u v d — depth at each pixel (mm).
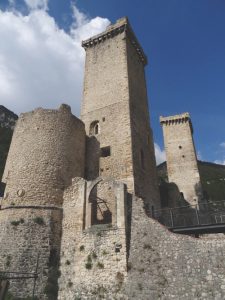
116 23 29094
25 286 14180
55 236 16391
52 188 17734
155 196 23250
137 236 15188
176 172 39312
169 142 41969
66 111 21062
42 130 19469
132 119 23312
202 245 13445
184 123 42656
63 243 16391
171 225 18141
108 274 14500
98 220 17969
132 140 21922
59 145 19422
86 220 16609
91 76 27625
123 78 25344
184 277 13000
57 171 18453
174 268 13422
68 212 17281
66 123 20625
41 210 16703
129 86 25000
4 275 14180
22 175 17875
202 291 12336
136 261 14414
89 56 29203
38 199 17047
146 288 13438
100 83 26562
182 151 40562
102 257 15078
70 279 15070
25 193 17172
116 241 15219
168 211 19516
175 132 42438
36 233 15828
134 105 24797
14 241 15391
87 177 21922
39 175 17812
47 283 14828
